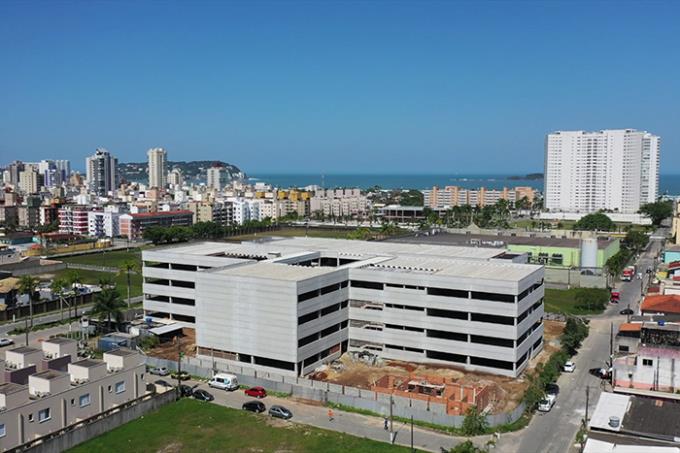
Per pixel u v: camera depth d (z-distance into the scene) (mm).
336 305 131375
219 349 127062
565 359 126500
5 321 164000
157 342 142000
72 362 102438
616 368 109438
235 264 140000
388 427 95312
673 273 196875
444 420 95750
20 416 84375
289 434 93312
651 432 78125
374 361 128250
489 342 122000
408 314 129250
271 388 111688
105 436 92938
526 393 103125
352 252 166375
